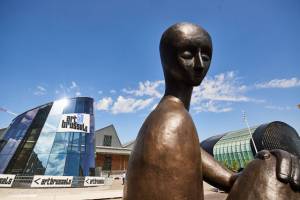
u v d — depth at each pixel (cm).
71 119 2656
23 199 1794
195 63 287
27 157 2394
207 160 315
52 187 2302
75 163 2500
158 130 247
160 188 231
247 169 260
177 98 291
